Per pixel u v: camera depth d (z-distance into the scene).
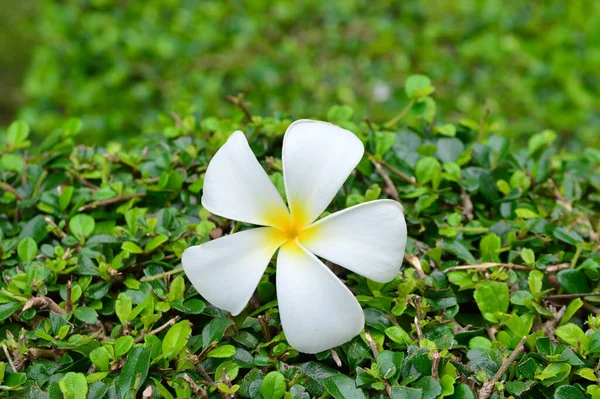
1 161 0.56
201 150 0.56
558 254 0.51
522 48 1.27
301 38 1.35
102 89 1.28
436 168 0.53
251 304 0.49
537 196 0.55
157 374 0.46
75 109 1.27
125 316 0.47
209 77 1.28
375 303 0.48
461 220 0.53
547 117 1.21
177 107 0.62
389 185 0.53
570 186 0.56
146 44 1.32
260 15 1.37
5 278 0.49
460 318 0.49
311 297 0.44
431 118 0.57
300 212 0.46
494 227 0.52
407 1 1.37
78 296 0.49
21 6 1.64
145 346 0.46
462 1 1.35
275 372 0.45
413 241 0.51
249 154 0.46
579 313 0.50
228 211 0.46
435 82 1.26
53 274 0.49
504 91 1.24
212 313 0.48
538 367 0.45
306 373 0.46
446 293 0.48
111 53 1.32
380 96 1.24
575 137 1.20
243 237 0.46
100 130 1.22
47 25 1.39
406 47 1.31
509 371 0.46
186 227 0.51
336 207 0.53
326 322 0.44
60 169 0.57
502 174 0.55
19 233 0.53
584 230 0.53
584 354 0.46
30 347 0.47
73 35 1.36
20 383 0.46
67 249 0.51
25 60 1.53
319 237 0.45
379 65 1.30
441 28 1.32
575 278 0.49
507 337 0.47
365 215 0.45
